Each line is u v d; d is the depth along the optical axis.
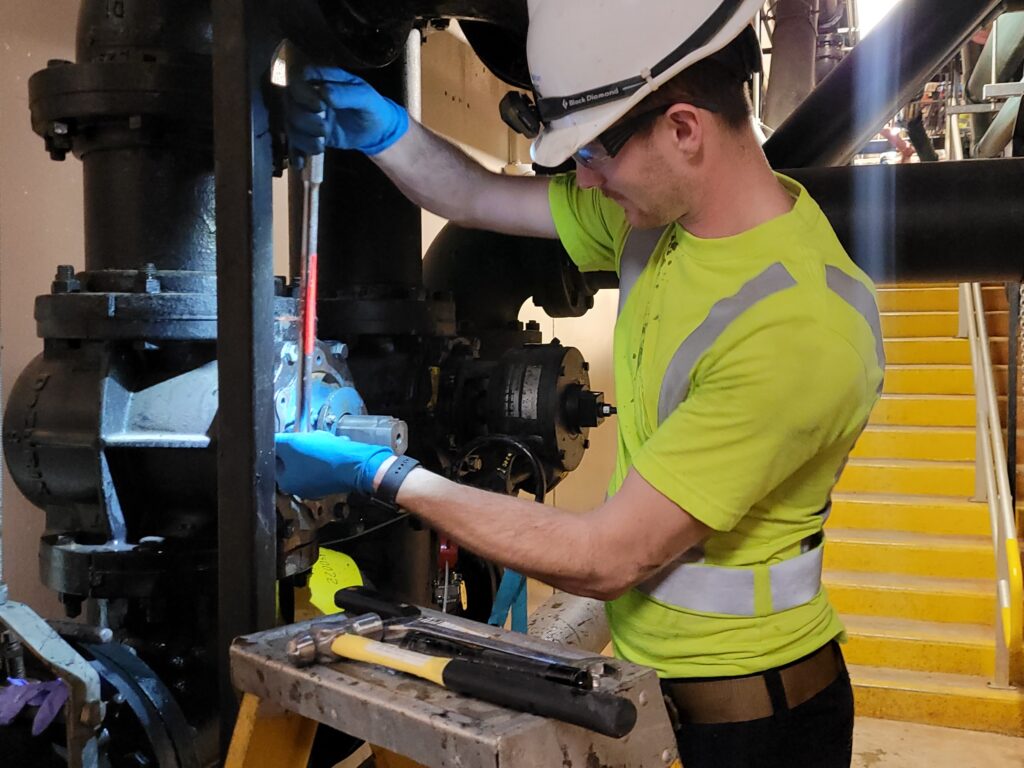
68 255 1.53
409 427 1.46
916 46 1.55
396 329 1.44
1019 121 1.93
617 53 0.92
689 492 0.91
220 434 0.98
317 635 0.85
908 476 3.87
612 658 0.82
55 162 1.50
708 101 0.94
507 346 1.88
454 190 1.31
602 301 3.67
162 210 1.17
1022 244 1.50
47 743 1.03
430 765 0.70
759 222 0.99
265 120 0.98
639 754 0.77
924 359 4.41
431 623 0.90
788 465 0.93
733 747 1.04
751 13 0.93
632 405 1.10
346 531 1.37
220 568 0.99
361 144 1.20
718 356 0.93
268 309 0.99
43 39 1.49
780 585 1.04
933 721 2.97
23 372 1.17
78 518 1.17
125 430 1.11
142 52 1.12
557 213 1.30
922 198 1.50
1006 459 3.59
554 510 0.95
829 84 1.65
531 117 1.09
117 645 1.11
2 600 1.03
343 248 1.53
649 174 0.96
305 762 0.94
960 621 3.30
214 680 1.17
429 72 2.35
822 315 0.91
